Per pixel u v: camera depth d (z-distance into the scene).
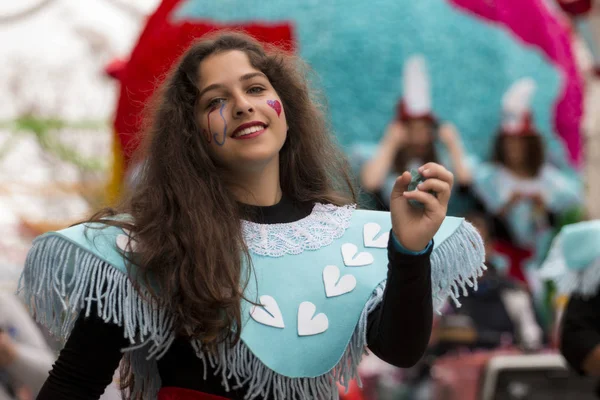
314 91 4.10
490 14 7.74
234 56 3.56
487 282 7.90
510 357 6.65
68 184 16.95
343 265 3.46
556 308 8.24
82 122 17.25
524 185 7.82
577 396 6.55
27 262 3.28
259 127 3.46
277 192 3.66
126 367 3.54
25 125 17.08
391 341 3.30
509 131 7.67
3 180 17.44
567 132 8.02
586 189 8.98
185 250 3.26
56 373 3.23
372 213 3.69
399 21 7.47
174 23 7.55
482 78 7.59
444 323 7.76
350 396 6.15
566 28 9.23
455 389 7.28
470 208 7.89
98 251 3.22
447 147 7.52
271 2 7.50
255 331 3.25
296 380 3.26
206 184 3.44
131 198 3.52
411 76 7.42
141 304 3.21
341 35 7.38
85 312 3.24
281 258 3.42
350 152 7.38
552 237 8.16
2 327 5.43
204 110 3.50
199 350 3.20
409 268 3.22
